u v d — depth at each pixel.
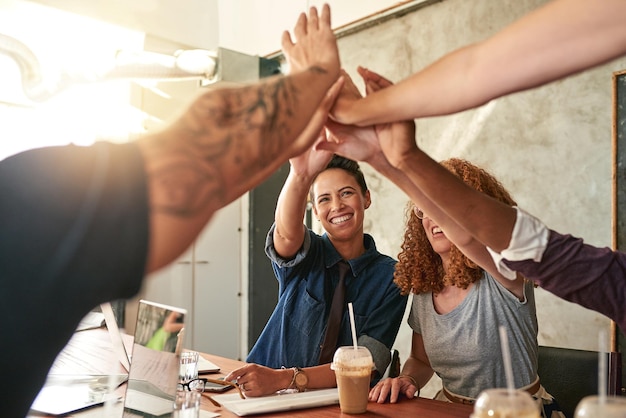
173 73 3.72
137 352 1.18
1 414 0.57
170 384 1.05
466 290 1.64
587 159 2.97
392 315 1.76
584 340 2.93
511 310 1.53
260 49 5.04
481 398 0.69
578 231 3.01
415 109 0.92
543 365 1.74
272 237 1.81
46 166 0.61
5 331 0.56
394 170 1.23
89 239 0.56
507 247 1.11
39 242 0.57
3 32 3.82
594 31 0.70
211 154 0.63
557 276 1.09
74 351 2.02
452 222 1.30
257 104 0.70
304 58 1.00
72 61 3.66
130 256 0.57
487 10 3.46
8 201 0.60
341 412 1.26
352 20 4.27
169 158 0.61
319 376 1.50
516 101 3.27
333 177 1.84
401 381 1.45
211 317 5.32
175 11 4.96
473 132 3.48
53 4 3.99
